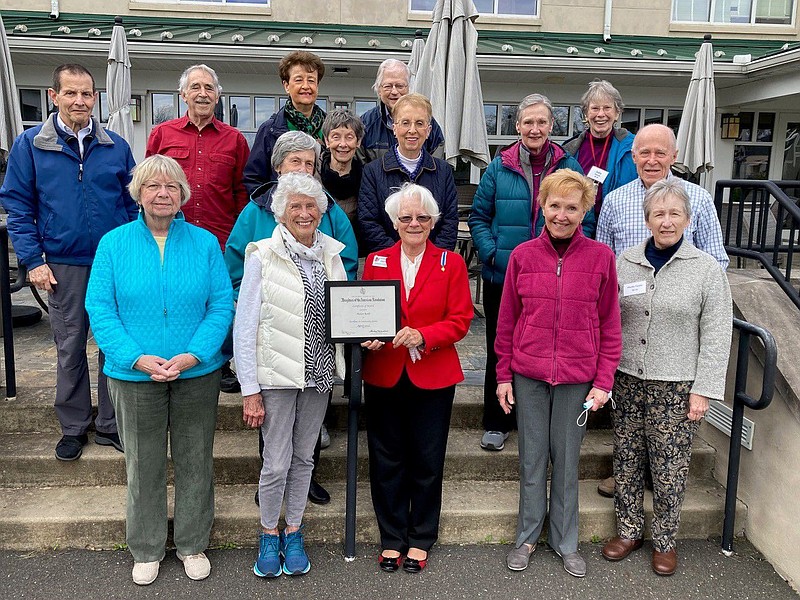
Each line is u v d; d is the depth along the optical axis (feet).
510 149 11.93
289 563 9.88
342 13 34.24
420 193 9.52
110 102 20.61
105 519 10.51
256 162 12.01
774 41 36.06
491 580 10.02
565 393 9.98
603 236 11.73
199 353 9.19
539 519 10.45
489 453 12.16
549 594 9.73
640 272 10.18
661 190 9.79
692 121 23.34
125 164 11.47
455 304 9.85
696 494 11.90
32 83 28.60
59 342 11.25
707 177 32.63
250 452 11.78
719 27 35.91
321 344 9.41
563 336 9.78
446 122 14.61
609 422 13.41
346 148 11.28
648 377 10.03
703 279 9.82
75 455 11.39
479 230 12.12
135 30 28.07
